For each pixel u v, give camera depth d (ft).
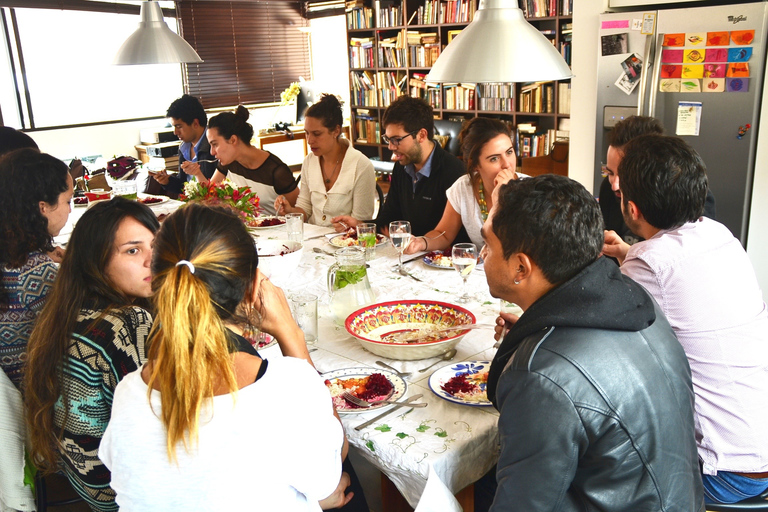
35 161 5.21
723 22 10.73
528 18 18.70
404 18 21.97
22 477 4.92
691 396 3.75
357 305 6.03
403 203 10.15
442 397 4.55
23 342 5.10
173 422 2.95
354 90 24.86
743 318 4.60
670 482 3.43
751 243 11.37
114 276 4.58
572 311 3.40
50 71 23.48
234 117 11.74
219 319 3.16
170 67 26.63
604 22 12.16
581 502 3.45
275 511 3.08
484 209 8.44
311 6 29.68
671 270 4.58
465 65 6.16
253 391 3.10
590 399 3.23
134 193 12.05
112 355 4.27
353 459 6.56
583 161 13.61
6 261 5.05
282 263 6.75
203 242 3.23
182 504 3.01
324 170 11.08
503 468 3.36
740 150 11.03
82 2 23.21
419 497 4.10
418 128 9.20
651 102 11.73
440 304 5.90
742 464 4.59
